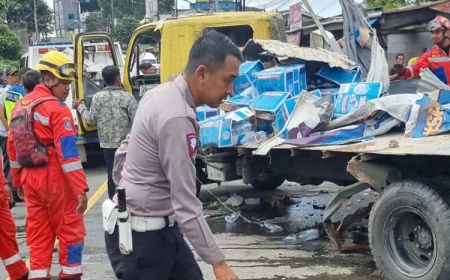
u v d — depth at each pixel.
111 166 7.30
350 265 5.30
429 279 4.37
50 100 4.49
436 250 4.32
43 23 45.47
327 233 5.66
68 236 4.58
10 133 4.80
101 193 9.24
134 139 2.78
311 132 5.54
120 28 34.56
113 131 7.18
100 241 6.44
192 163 2.67
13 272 4.90
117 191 2.76
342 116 5.46
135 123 2.79
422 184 4.44
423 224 4.54
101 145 7.27
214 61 2.68
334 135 5.36
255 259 5.59
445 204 4.28
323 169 5.80
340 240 5.70
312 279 4.99
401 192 4.52
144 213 2.79
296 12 12.56
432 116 4.79
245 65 6.74
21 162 4.53
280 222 6.93
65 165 4.44
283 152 6.12
